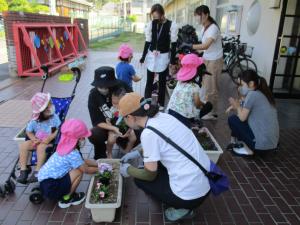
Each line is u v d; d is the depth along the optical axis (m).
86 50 13.73
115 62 11.12
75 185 2.70
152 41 5.07
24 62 7.79
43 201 2.80
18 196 2.87
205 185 2.30
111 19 32.78
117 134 3.29
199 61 3.41
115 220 2.58
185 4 19.92
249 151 3.75
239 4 8.72
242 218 2.65
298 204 2.88
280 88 6.71
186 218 2.59
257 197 2.96
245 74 3.59
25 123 4.61
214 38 4.51
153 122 2.22
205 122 4.96
